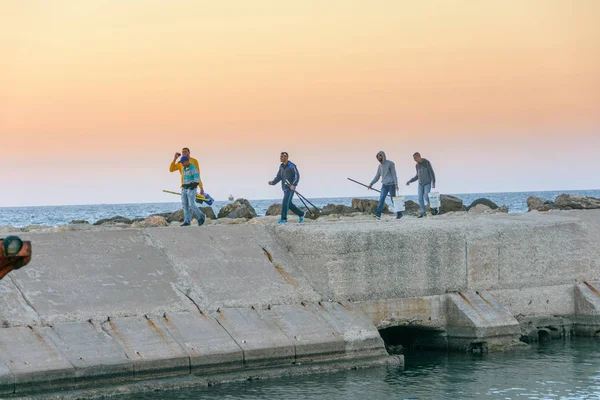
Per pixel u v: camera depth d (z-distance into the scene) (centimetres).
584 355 2072
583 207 4047
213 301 1855
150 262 1906
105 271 1838
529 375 1859
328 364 1847
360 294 2031
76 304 1725
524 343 2147
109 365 1600
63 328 1655
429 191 3022
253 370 1753
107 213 15412
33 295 1711
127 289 1806
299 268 2042
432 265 2125
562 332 2336
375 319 2044
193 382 1661
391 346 2147
